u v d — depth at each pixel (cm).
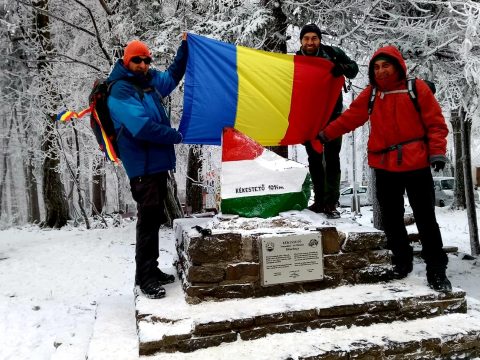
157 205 373
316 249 372
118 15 950
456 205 1738
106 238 1185
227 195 388
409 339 324
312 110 439
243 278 359
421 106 358
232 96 424
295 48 897
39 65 1261
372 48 652
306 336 330
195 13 887
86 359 314
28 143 1744
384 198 395
